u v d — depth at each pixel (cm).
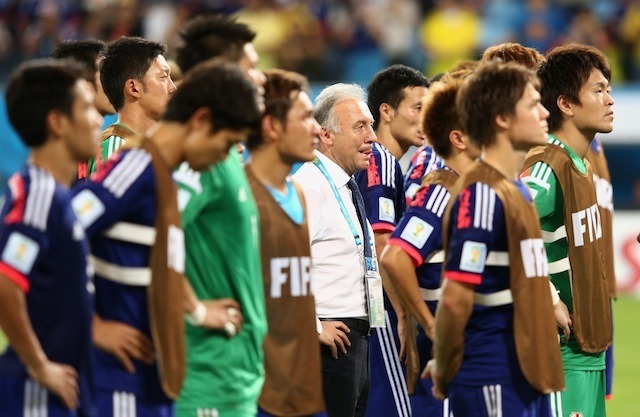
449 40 6781
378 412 2284
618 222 5794
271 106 1741
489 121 1691
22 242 1381
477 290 1677
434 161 2373
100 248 1494
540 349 1675
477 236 1634
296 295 1759
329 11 6812
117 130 2173
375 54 6656
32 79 1449
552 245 2084
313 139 1762
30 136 1450
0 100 5453
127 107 2180
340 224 2106
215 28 1706
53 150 1458
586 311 2086
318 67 6488
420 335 2047
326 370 2084
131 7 6444
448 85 1948
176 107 1509
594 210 2116
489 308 1680
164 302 1495
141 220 1488
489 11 6831
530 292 1672
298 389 1752
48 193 1404
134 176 1473
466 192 1662
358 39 6669
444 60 6769
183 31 1727
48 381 1401
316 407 1772
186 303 1533
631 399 3462
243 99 1503
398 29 6706
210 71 1510
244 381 1636
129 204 1471
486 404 1684
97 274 1498
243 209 1628
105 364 1505
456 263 1642
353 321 2103
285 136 1748
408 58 6712
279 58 6456
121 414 1495
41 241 1391
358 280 2125
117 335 1485
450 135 1928
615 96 6047
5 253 1377
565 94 2112
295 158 1761
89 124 1473
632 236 5756
